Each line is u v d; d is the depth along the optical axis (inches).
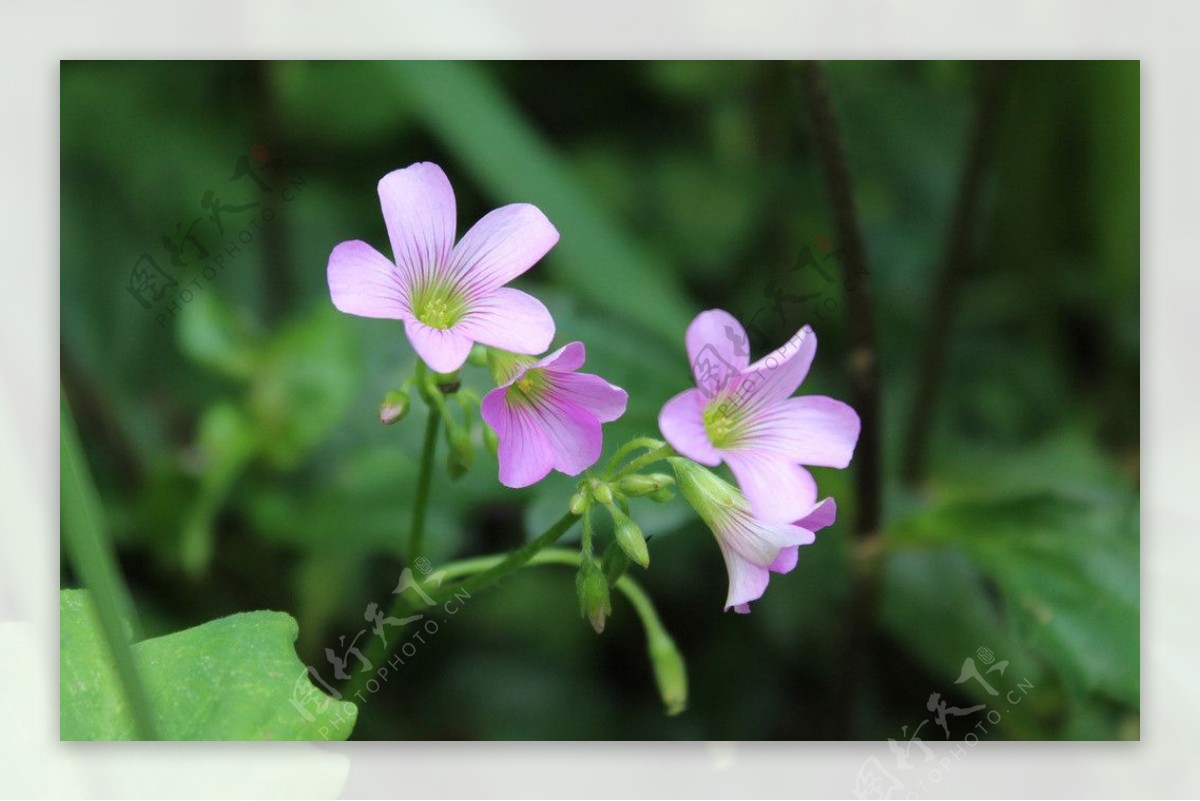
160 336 18.1
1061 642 15.9
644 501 15.5
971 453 17.9
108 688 14.3
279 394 17.3
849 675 16.9
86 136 18.6
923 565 16.9
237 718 14.3
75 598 14.5
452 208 14.2
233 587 17.4
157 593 17.3
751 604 17.4
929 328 17.3
